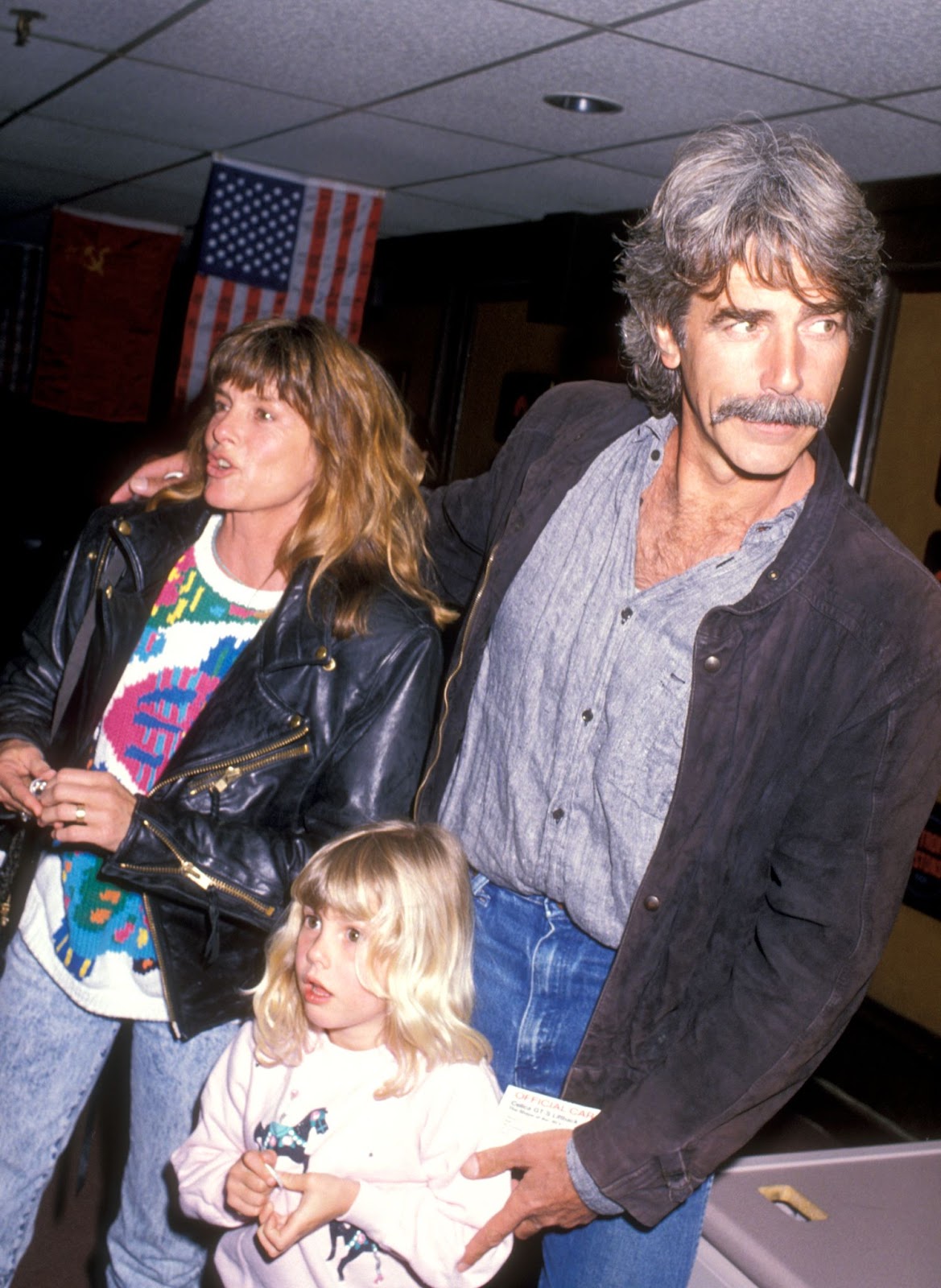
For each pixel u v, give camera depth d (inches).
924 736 55.2
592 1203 58.9
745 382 52.2
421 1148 62.1
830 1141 146.8
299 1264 62.2
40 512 377.1
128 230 302.7
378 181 213.9
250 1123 64.4
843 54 114.3
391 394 71.5
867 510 59.6
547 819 62.2
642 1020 61.7
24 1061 71.1
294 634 68.1
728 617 56.9
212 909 64.9
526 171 186.1
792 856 58.2
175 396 221.9
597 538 62.4
